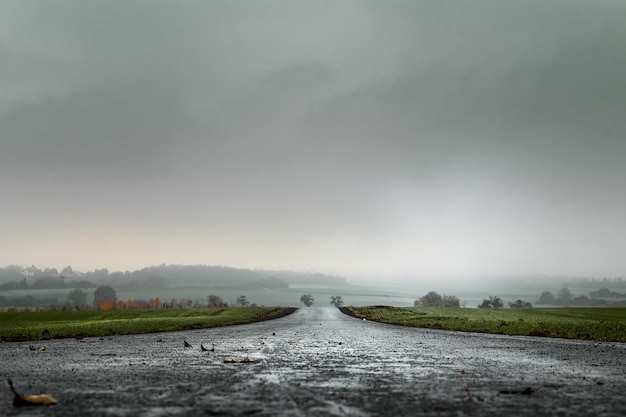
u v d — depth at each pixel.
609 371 13.84
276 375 12.69
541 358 17.50
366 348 21.73
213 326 46.72
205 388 10.51
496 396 9.70
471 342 25.80
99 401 8.99
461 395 9.80
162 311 89.62
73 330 35.41
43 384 11.05
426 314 71.62
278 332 36.25
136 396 9.52
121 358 17.23
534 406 8.68
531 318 55.16
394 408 8.49
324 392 10.09
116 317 70.06
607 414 8.03
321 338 29.09
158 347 22.30
